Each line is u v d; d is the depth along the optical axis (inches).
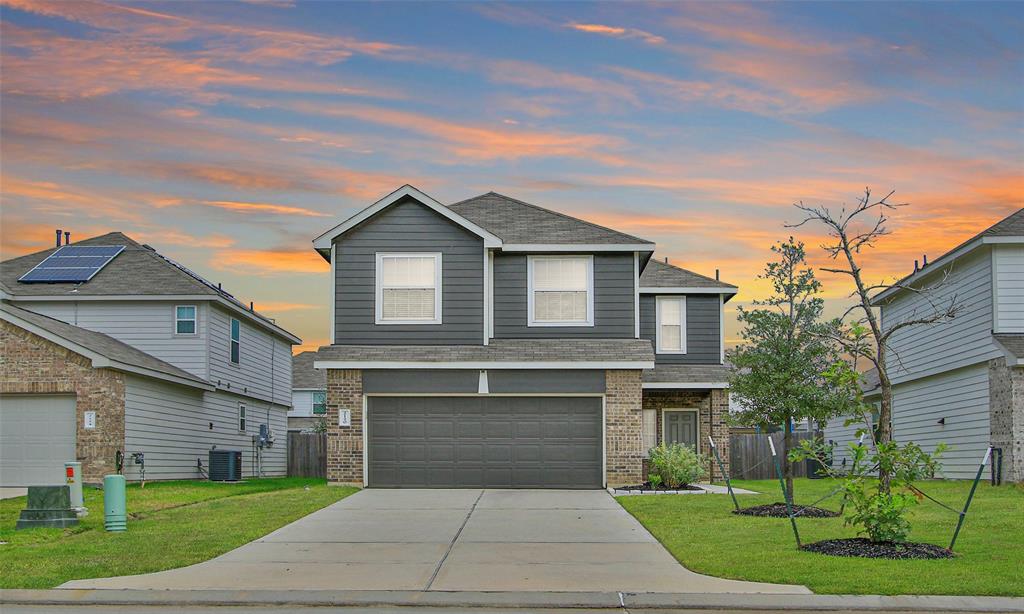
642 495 829.2
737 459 1254.9
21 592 431.8
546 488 908.6
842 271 629.3
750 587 440.5
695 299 1248.2
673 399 1190.9
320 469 1411.2
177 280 1162.0
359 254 958.4
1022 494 796.6
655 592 433.1
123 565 492.7
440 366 911.0
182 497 825.5
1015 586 430.9
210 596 426.0
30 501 628.4
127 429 962.7
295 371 2197.3
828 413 687.1
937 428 1128.2
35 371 931.3
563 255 982.4
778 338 693.3
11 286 1147.3
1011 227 953.5
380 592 434.9
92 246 1250.6
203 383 1128.8
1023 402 912.3
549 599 421.4
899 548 512.7
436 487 912.3
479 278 955.3
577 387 914.7
